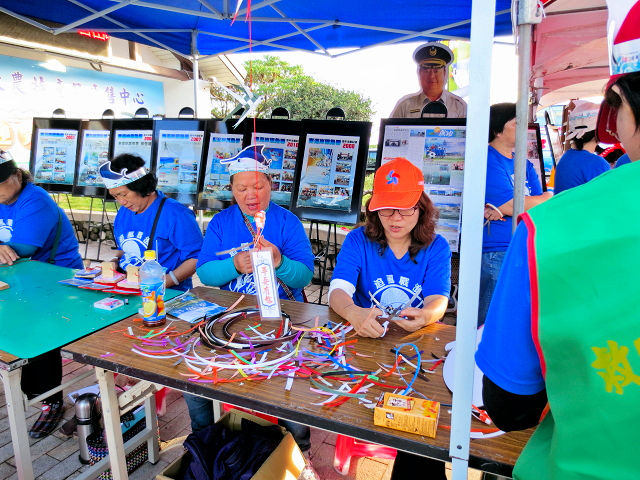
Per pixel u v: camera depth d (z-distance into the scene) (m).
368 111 16.97
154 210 2.46
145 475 2.04
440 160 3.12
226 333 1.50
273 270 1.53
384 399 1.05
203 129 3.94
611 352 0.50
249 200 2.11
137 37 4.98
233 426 1.84
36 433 2.26
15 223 2.72
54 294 2.06
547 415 0.71
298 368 1.28
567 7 2.37
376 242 1.86
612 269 0.50
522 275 0.59
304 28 4.65
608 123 0.75
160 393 2.49
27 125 6.91
